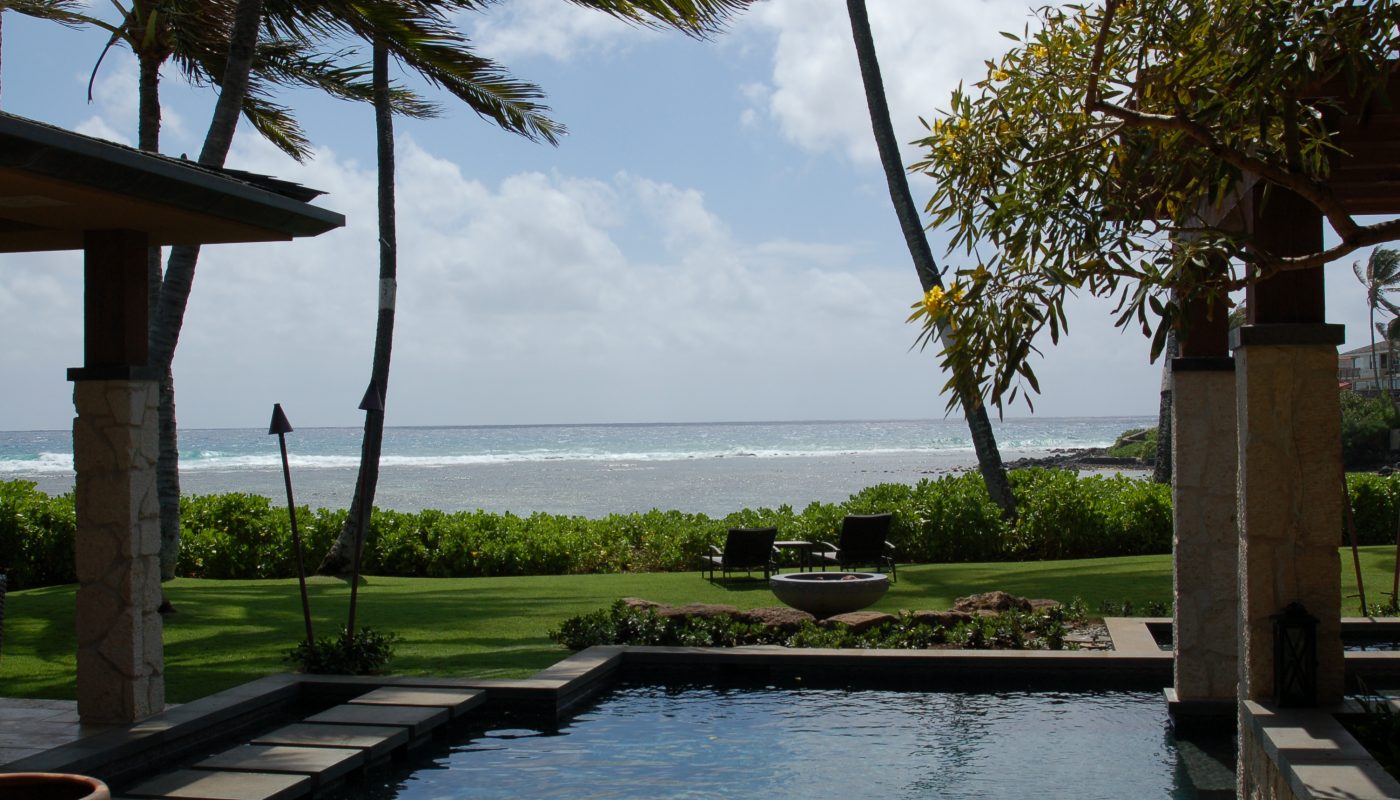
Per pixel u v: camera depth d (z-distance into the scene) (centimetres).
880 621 992
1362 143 514
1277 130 450
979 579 1378
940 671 856
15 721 665
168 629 1021
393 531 1609
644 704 799
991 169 503
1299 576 518
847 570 1477
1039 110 500
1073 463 6250
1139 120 451
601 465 6644
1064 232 436
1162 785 596
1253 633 523
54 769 571
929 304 437
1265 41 399
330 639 875
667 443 11075
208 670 837
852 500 1759
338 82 1485
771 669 871
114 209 592
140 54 1191
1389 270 6388
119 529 666
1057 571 1423
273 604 1191
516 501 3634
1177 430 695
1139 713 763
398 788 601
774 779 614
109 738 622
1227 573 689
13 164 471
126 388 661
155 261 1252
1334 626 516
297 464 6819
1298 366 517
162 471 1352
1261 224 513
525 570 1598
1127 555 1642
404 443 11062
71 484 4591
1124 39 483
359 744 623
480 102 1360
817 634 932
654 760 655
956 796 582
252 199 605
